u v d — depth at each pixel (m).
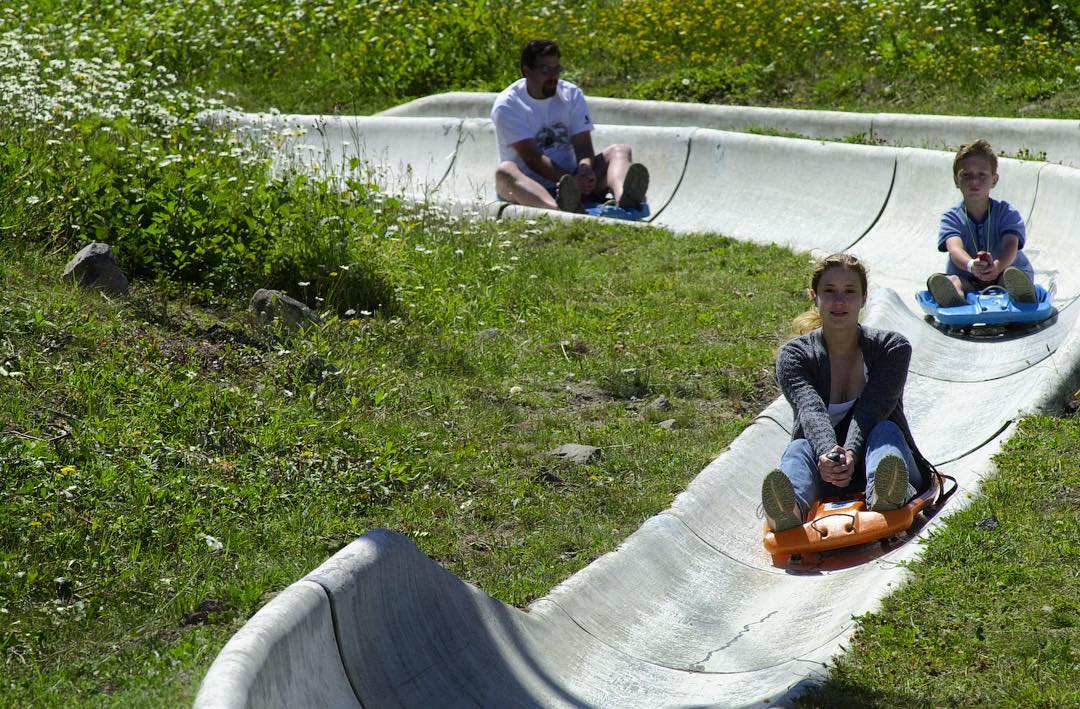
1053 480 13.50
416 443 16.34
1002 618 10.60
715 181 32.66
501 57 46.91
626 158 33.34
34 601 11.55
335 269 22.20
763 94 40.84
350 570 9.61
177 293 20.62
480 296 23.59
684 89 41.97
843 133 35.69
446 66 46.72
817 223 29.94
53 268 19.86
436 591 10.65
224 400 16.06
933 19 42.03
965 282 21.50
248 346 18.91
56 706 9.59
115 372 16.36
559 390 19.00
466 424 17.30
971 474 14.36
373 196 29.22
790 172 31.27
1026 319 20.34
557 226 29.89
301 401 17.12
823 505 13.77
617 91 43.44
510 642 11.01
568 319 22.62
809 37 42.75
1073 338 17.47
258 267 22.06
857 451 13.88
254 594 11.87
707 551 13.76
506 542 13.84
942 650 10.21
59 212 21.36
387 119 39.31
